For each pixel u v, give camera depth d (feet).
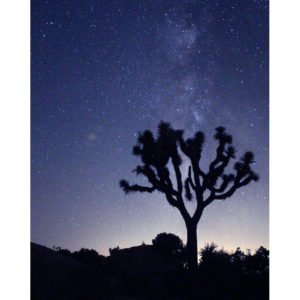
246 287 26.12
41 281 26.61
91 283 27.07
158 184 35.17
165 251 43.80
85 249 42.73
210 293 26.35
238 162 36.19
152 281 29.60
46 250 31.73
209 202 35.94
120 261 38.96
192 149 36.91
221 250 32.60
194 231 35.35
